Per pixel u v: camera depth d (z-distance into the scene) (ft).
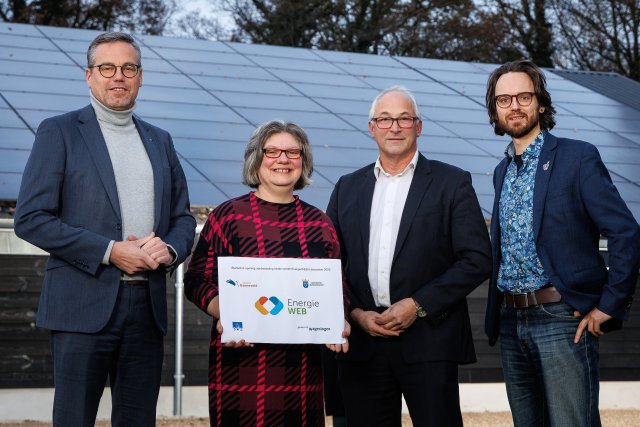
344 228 17.15
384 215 16.81
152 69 41.32
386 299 16.52
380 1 93.04
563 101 45.03
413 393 16.20
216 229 15.26
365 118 38.81
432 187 16.72
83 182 14.80
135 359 14.92
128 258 14.35
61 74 38.83
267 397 14.74
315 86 42.29
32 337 28.32
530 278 15.80
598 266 15.76
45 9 86.84
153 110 35.91
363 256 16.79
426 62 49.60
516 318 16.05
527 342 15.88
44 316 14.82
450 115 40.68
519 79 16.19
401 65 48.34
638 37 92.38
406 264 16.44
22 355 28.22
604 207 15.51
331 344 14.71
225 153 32.83
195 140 33.58
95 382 14.70
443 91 44.29
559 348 15.55
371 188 17.15
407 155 16.94
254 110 37.78
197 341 29.58
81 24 88.22
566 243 15.64
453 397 16.20
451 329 16.33
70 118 15.16
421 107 41.24
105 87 15.07
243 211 15.26
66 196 14.84
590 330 15.48
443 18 93.81
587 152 15.81
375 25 92.43
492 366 32.07
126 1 89.71
